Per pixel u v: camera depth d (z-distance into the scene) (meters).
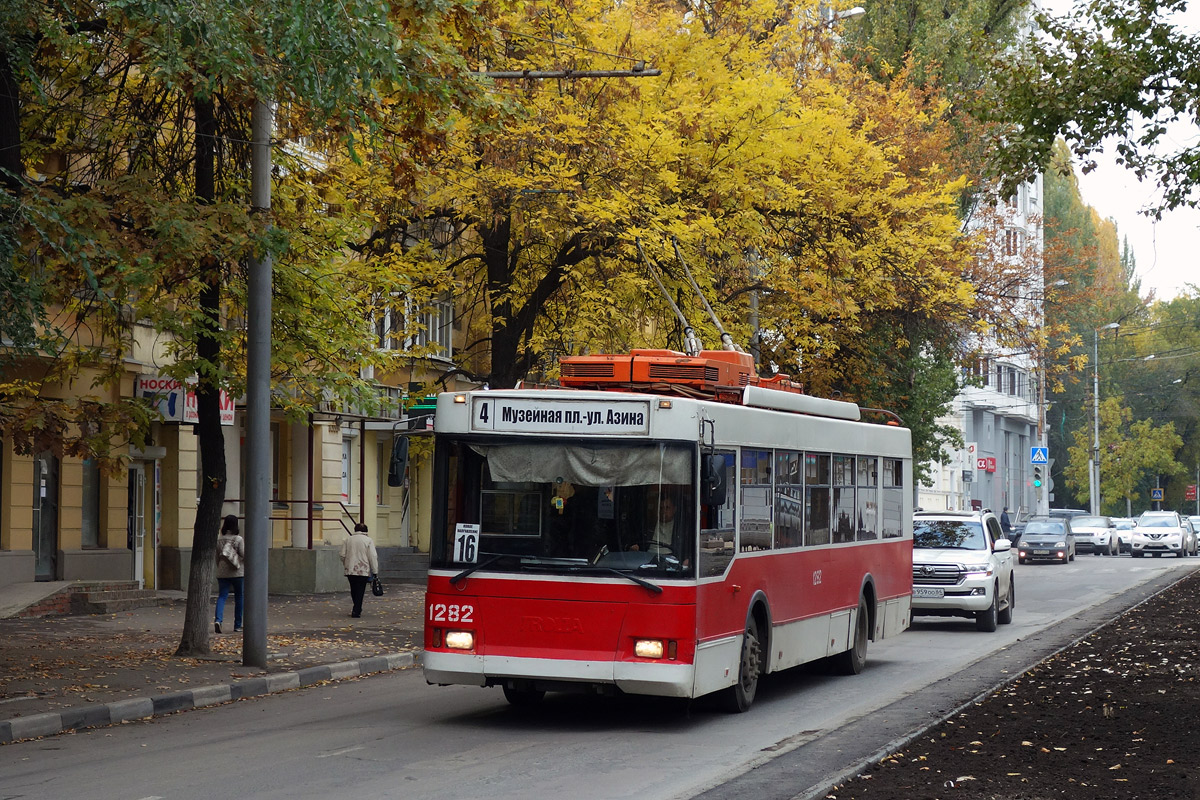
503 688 13.42
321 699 15.03
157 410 16.50
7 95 13.83
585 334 24.72
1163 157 14.87
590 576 12.20
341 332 18.56
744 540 13.64
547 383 14.66
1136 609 27.36
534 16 21.38
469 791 9.37
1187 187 14.80
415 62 13.97
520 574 12.32
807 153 25.34
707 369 14.08
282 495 32.19
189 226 13.43
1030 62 15.54
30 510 24.20
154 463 27.80
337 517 33.09
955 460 76.38
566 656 12.15
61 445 15.07
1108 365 101.00
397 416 28.19
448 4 13.95
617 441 12.45
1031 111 14.99
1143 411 101.88
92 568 25.55
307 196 18.05
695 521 12.30
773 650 14.41
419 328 24.62
